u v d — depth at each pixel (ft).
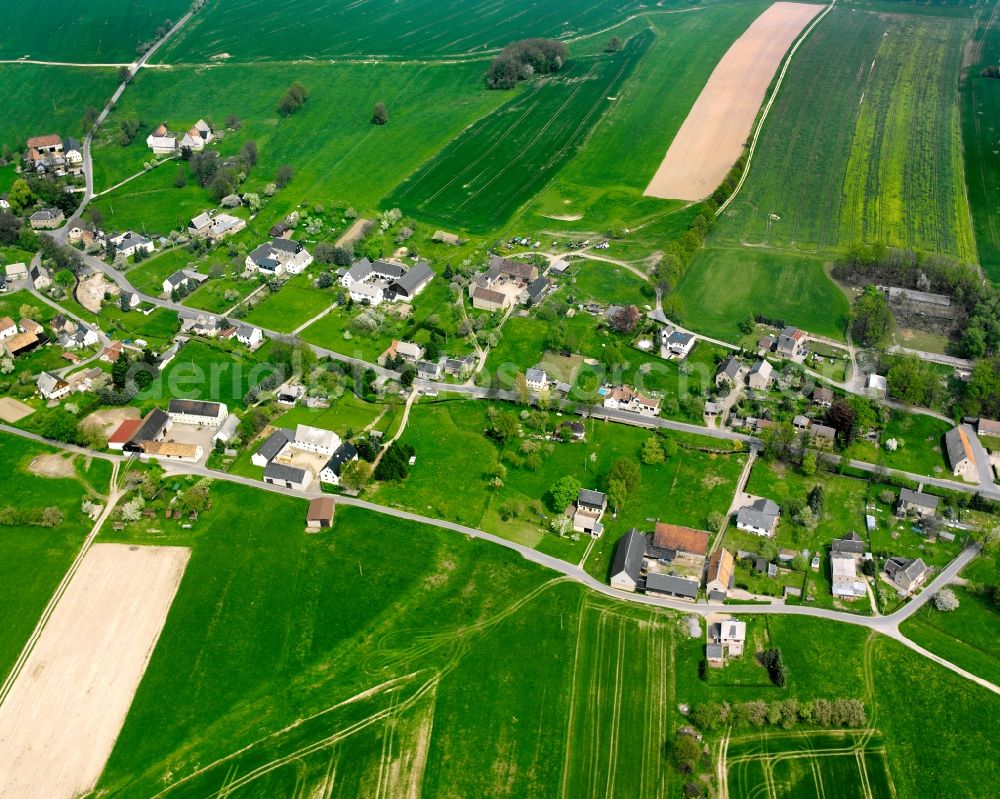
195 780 543.80
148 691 590.96
